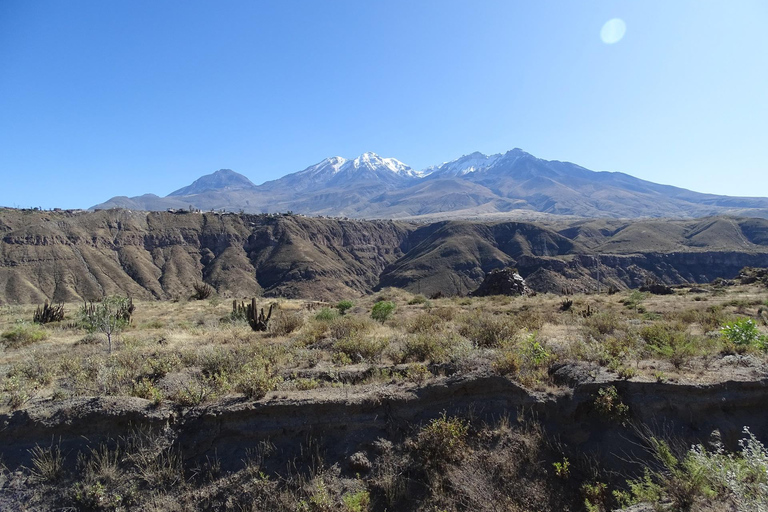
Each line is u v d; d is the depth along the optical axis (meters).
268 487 5.62
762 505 4.37
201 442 6.21
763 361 8.05
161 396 6.92
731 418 6.59
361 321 14.82
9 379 7.98
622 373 7.16
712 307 21.75
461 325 13.22
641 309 23.48
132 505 5.54
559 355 8.52
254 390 6.91
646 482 5.50
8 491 5.70
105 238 170.00
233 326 16.75
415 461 5.97
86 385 7.96
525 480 5.81
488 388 6.99
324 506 5.28
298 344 11.33
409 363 8.83
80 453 6.09
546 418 6.68
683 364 8.06
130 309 25.16
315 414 6.54
